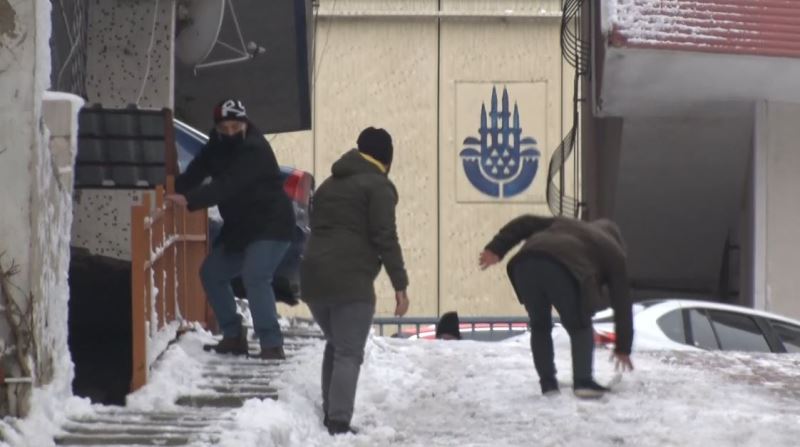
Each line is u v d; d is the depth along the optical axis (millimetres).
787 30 76688
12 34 28078
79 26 50562
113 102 51938
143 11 52156
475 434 31422
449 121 148125
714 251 91312
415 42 148125
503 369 41562
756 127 79875
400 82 148125
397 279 30578
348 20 147750
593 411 34125
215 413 30734
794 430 31812
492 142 148125
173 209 38531
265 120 80812
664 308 53000
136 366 32219
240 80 77188
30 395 27844
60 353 29547
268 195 37344
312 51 80500
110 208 42438
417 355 44375
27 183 27938
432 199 147500
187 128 51406
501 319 64625
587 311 35469
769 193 80375
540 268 35344
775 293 80438
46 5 28484
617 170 86375
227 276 38000
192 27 56688
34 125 28047
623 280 35969
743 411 34875
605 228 36750
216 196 36281
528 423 32812
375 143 31312
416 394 36938
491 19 148500
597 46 82562
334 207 30875
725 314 53125
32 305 27891
